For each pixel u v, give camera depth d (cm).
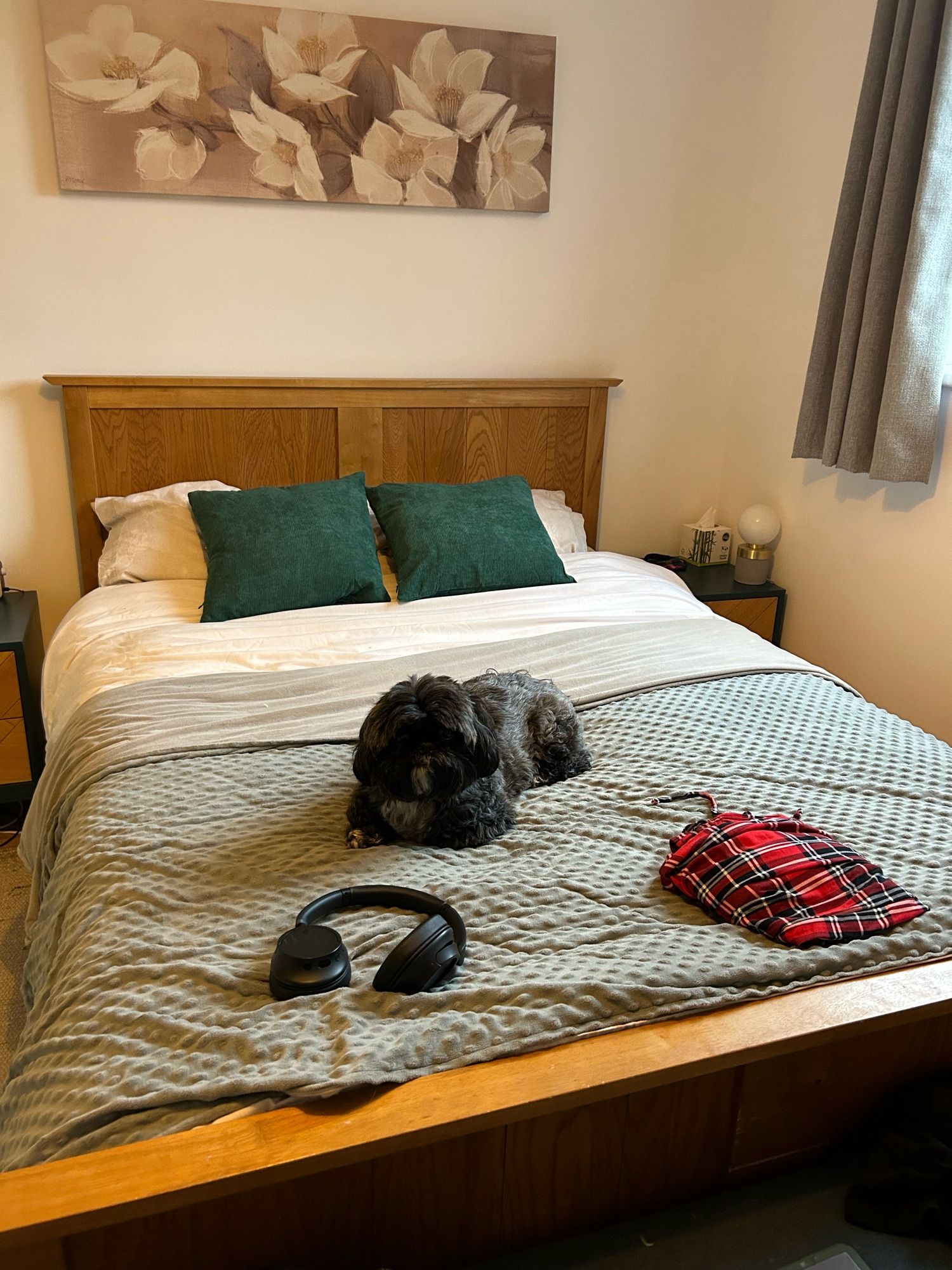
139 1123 96
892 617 279
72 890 140
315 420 294
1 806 269
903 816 158
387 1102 98
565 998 112
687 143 310
